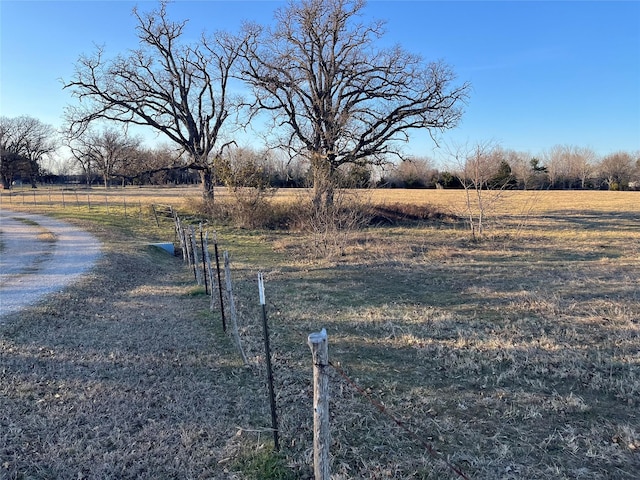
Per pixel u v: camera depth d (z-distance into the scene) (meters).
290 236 20.48
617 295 9.43
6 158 67.75
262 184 24.28
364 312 8.37
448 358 5.99
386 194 53.44
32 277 10.35
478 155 18.98
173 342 6.52
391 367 5.75
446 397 4.90
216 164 25.23
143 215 26.25
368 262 13.77
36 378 5.12
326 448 2.91
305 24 24.56
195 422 4.32
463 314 8.22
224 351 6.24
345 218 17.25
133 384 5.08
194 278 11.52
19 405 4.50
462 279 11.37
